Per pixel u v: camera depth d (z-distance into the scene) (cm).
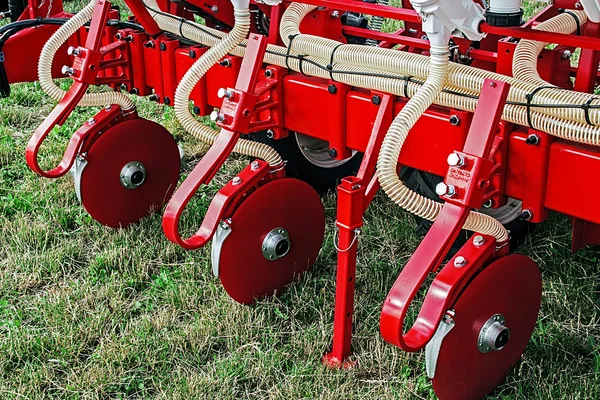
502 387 300
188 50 375
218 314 344
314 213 361
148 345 325
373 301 355
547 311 344
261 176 329
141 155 413
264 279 352
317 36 325
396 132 250
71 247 399
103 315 344
